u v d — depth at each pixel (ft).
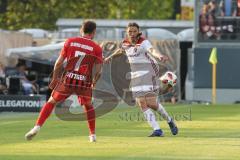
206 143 107.04
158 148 100.37
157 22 307.78
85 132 125.80
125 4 421.18
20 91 216.95
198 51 252.42
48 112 107.86
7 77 217.36
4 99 187.32
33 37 297.53
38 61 244.22
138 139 113.60
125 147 101.86
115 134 122.42
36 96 186.29
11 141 110.01
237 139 113.50
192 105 213.87
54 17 396.16
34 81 240.94
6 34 261.65
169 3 467.93
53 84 107.55
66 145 104.53
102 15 406.62
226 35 252.01
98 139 113.50
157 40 252.42
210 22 251.80
